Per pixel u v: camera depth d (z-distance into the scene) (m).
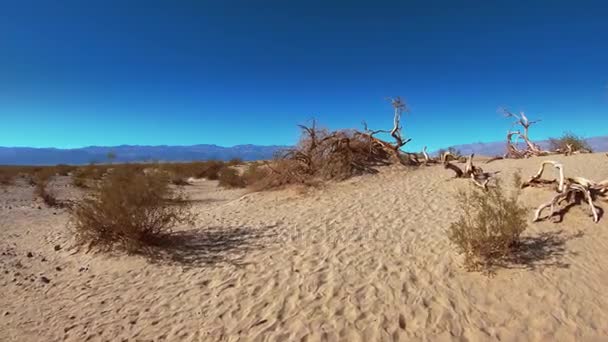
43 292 5.79
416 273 5.75
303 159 14.25
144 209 7.34
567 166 12.61
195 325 4.70
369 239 7.49
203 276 6.10
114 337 4.51
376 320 4.60
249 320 4.76
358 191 12.27
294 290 5.45
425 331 4.36
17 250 8.01
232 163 26.67
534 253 6.00
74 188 18.28
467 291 5.10
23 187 19.22
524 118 19.08
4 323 4.89
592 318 4.40
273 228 8.62
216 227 8.83
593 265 5.57
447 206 9.58
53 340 4.50
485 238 5.68
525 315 4.52
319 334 4.38
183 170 23.38
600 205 7.55
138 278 6.15
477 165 15.70
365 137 15.95
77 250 7.55
